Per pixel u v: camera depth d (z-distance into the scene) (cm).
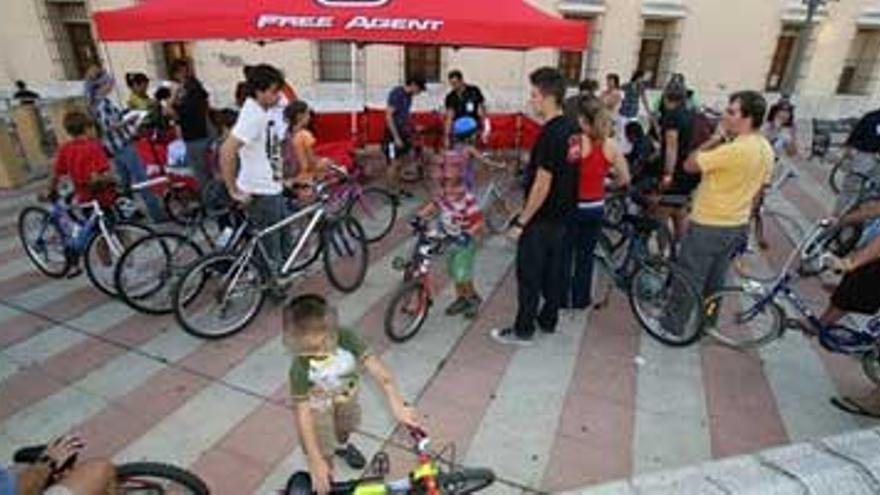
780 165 962
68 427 349
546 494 307
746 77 1581
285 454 330
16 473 214
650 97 1489
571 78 1508
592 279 533
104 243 491
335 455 316
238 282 439
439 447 337
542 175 385
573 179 396
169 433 346
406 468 323
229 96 1366
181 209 678
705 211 407
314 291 525
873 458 204
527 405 377
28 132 901
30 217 540
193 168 666
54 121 922
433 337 455
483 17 540
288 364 415
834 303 386
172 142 737
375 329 464
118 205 516
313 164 556
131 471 242
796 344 455
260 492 304
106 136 768
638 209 551
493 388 394
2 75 1401
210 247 496
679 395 391
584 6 1427
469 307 481
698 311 426
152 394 380
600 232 488
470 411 371
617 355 436
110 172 511
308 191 496
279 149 465
